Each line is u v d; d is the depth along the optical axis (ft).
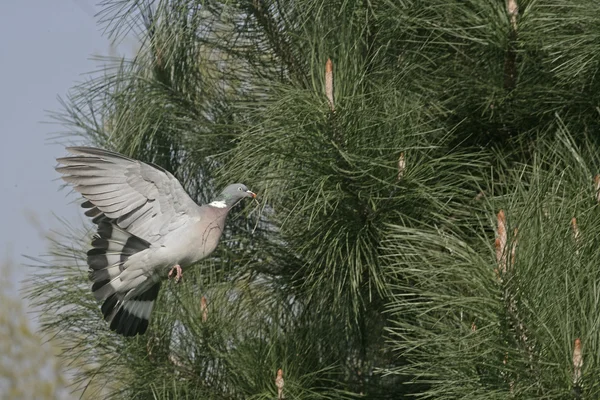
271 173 20.04
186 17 22.72
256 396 20.75
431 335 18.03
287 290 23.24
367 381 23.77
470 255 16.31
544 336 15.70
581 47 20.54
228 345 21.49
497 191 21.65
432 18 21.90
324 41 20.79
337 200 19.62
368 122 19.49
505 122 22.53
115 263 18.30
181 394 21.42
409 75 22.39
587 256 16.84
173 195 18.04
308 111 18.97
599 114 21.67
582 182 18.70
